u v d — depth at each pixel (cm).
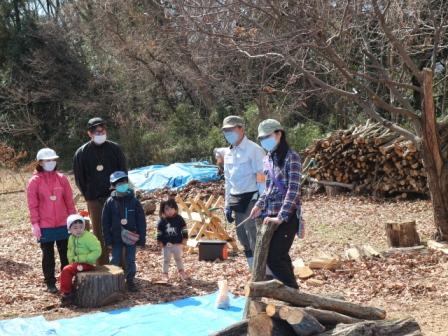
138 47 2700
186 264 966
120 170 830
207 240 1009
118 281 746
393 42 995
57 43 3306
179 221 855
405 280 808
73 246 763
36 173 798
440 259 913
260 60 1722
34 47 3431
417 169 1492
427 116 1017
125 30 2808
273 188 582
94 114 3247
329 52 966
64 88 3322
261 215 605
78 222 754
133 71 2944
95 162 820
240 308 705
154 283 836
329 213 1420
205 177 1928
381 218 1330
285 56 959
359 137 1582
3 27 3472
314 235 1194
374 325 450
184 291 799
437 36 1068
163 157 2762
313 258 949
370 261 918
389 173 1555
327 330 458
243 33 987
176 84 2941
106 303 738
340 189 1670
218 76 2020
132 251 793
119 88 3189
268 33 973
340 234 1193
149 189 1895
